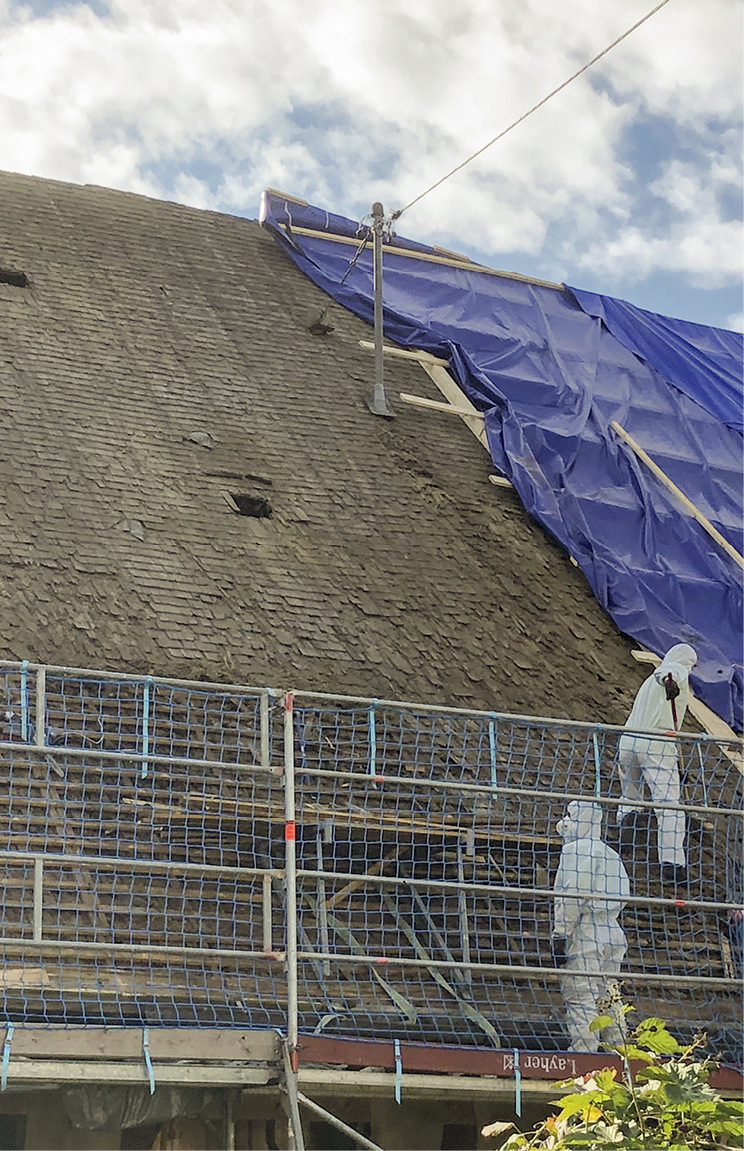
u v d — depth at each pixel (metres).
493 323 19.66
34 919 9.17
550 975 10.24
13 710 10.92
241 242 19.88
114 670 11.73
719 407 19.67
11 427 14.44
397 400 17.59
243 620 12.96
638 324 20.47
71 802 10.16
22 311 16.45
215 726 11.41
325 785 11.41
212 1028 9.34
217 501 14.57
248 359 17.27
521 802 11.28
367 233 18.92
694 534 17.20
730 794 13.15
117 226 19.08
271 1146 10.16
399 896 10.99
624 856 12.02
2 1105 9.61
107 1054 8.86
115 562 13.09
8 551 12.72
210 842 10.58
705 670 15.37
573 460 17.56
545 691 13.63
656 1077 8.30
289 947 9.38
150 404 15.69
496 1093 10.29
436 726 12.50
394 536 15.12
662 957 11.31
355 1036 10.02
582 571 15.98
